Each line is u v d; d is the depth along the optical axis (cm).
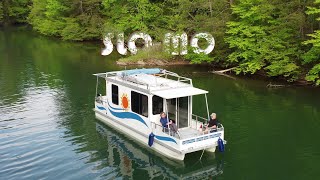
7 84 3475
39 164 1852
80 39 6694
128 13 5656
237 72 3709
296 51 3453
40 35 7644
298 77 3488
